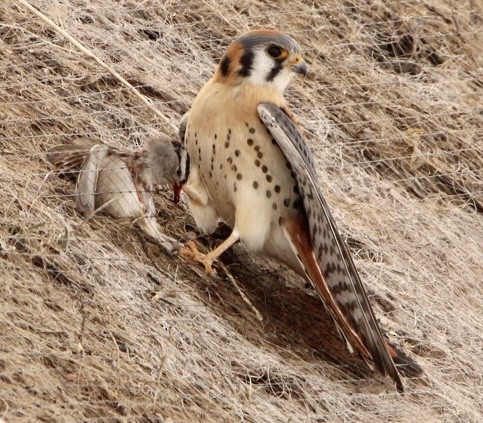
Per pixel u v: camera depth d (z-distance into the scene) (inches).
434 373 443.2
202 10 552.4
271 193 426.0
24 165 426.6
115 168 417.1
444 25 613.9
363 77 563.8
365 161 528.4
